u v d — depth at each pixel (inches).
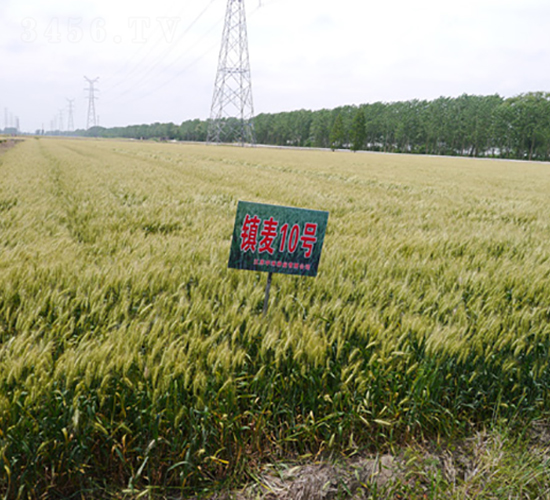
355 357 111.3
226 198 410.6
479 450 106.0
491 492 94.6
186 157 1341.0
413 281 160.6
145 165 901.2
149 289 137.9
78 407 83.7
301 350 101.9
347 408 104.0
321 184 639.8
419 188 673.6
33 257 161.6
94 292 123.6
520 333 122.6
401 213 365.7
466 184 817.5
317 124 4845.0
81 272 145.6
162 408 90.1
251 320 113.7
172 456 91.0
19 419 82.3
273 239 119.8
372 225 285.9
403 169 1272.1
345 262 181.2
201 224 261.9
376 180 785.6
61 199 379.6
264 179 663.8
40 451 82.4
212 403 94.2
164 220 275.9
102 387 86.7
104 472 89.4
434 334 112.3
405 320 118.6
